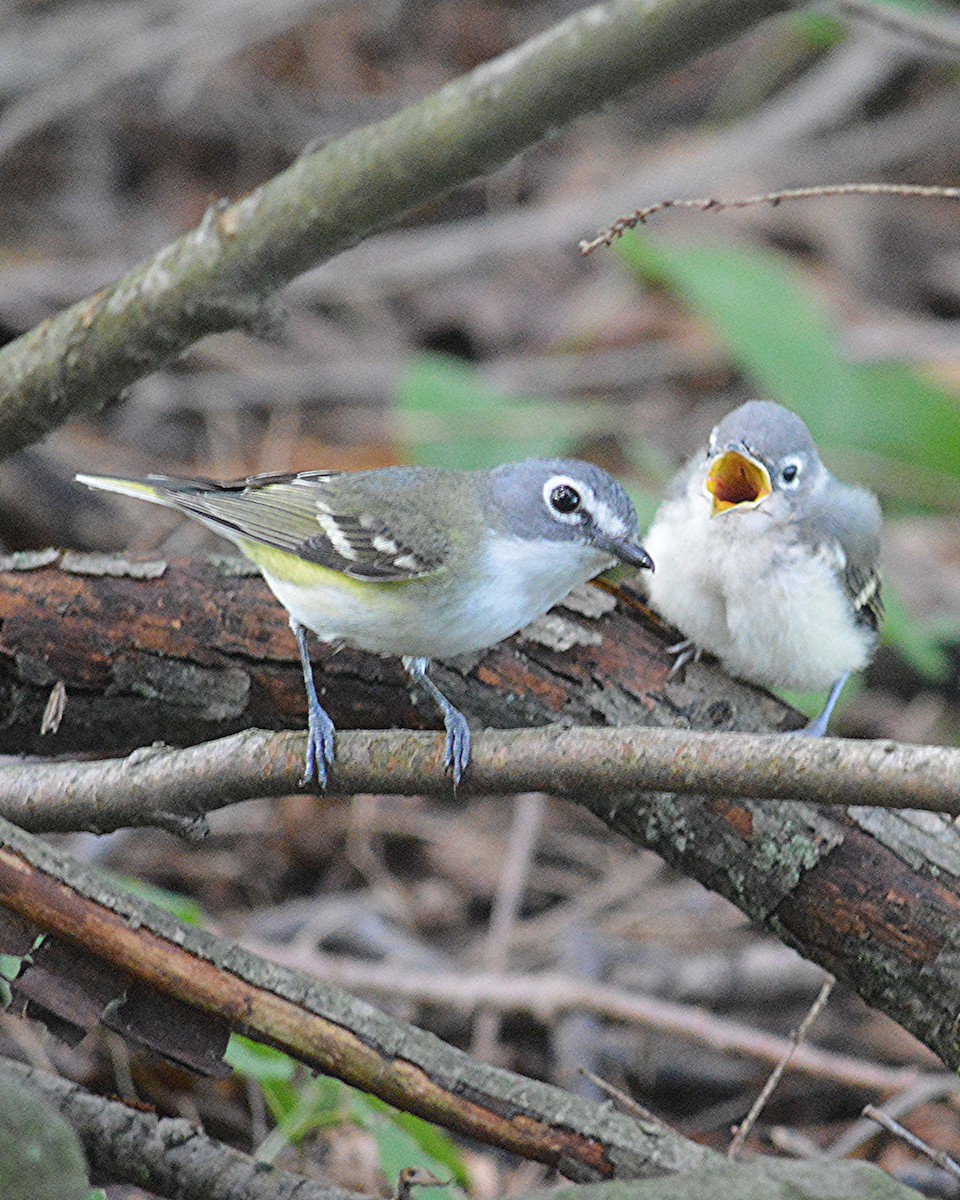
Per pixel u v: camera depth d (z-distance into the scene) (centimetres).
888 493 1730
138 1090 1133
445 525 923
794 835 902
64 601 966
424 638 917
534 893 1455
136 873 1402
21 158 2102
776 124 2295
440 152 982
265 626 970
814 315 1758
